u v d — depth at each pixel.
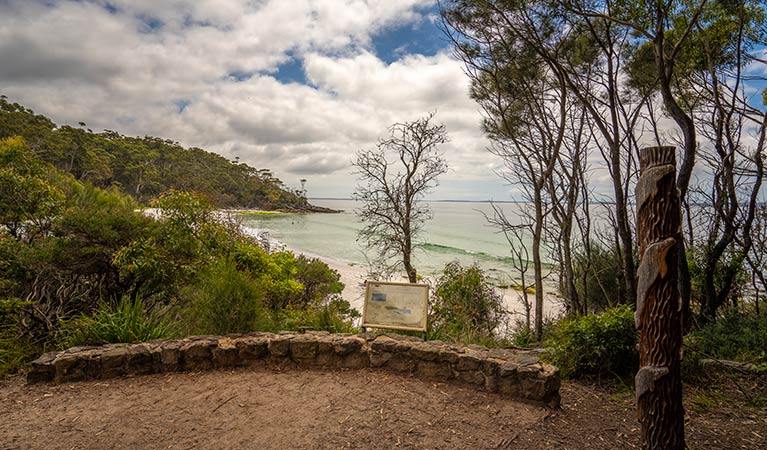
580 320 4.75
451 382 4.01
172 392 3.70
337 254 30.23
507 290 17.22
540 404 3.62
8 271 6.24
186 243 7.53
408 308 4.70
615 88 8.27
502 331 8.23
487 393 3.81
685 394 4.07
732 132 8.13
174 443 2.85
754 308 7.47
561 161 9.11
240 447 2.82
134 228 7.07
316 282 12.77
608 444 3.08
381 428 3.13
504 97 9.56
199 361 4.24
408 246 12.44
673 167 2.35
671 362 2.35
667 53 7.53
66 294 6.35
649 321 2.40
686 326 6.62
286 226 54.84
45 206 8.00
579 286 10.84
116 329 4.65
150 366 4.11
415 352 4.17
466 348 4.23
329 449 2.82
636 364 4.36
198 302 5.28
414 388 3.88
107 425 3.08
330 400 3.59
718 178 7.89
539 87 9.50
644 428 2.41
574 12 6.60
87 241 6.64
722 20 7.02
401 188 12.38
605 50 7.30
